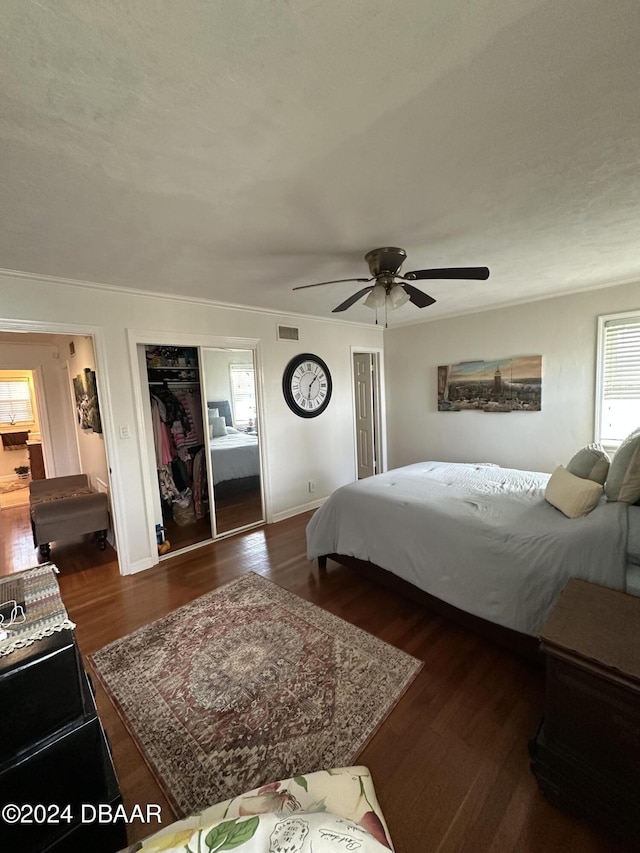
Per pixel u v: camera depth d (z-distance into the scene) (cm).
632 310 328
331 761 145
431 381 486
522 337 398
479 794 131
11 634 103
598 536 169
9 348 504
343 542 275
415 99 113
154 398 379
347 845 77
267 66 99
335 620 234
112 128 120
